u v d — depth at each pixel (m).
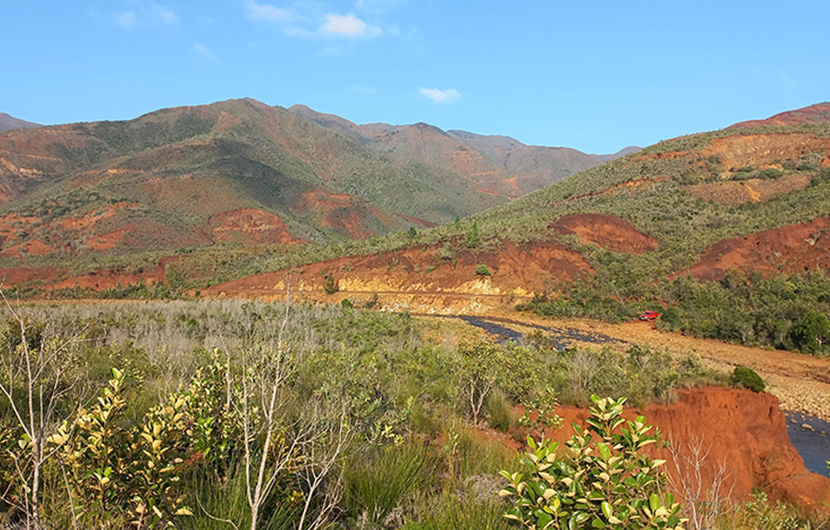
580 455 3.18
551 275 60.22
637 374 14.28
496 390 10.37
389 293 62.75
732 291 50.50
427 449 5.95
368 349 17.97
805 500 12.26
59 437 3.19
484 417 9.99
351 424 6.04
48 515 3.35
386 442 5.74
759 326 39.38
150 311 34.25
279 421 4.48
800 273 52.25
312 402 6.21
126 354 12.03
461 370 10.43
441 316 55.41
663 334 43.31
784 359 34.12
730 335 40.31
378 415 7.01
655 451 10.28
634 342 39.69
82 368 6.98
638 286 54.66
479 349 11.38
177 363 9.85
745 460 13.52
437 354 15.03
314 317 29.58
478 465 5.30
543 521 2.85
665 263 58.88
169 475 3.32
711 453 12.64
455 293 59.59
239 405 4.61
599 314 50.56
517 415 9.92
